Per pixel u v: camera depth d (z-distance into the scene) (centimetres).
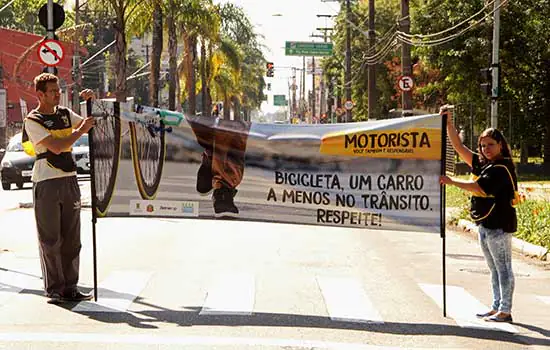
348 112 5562
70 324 792
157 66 3806
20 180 2873
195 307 878
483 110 3859
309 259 1242
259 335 759
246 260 1217
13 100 5534
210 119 896
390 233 1622
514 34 3562
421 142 853
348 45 5728
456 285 1057
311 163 884
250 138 893
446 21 3688
